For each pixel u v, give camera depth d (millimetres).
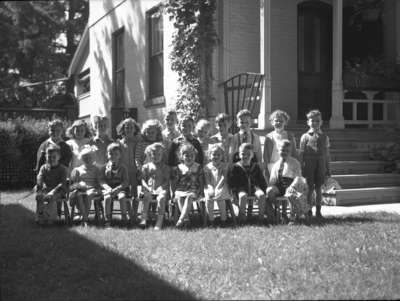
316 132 6988
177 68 9891
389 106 11430
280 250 4984
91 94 16750
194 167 6590
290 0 11219
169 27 11195
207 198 6445
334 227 6031
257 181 6777
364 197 8438
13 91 23422
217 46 10070
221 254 4871
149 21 12414
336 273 4250
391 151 9500
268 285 3979
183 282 4113
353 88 10391
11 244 5504
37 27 14641
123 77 14211
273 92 11094
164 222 6789
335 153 9516
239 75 9367
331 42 11820
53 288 4090
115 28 14469
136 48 13062
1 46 15773
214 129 9789
